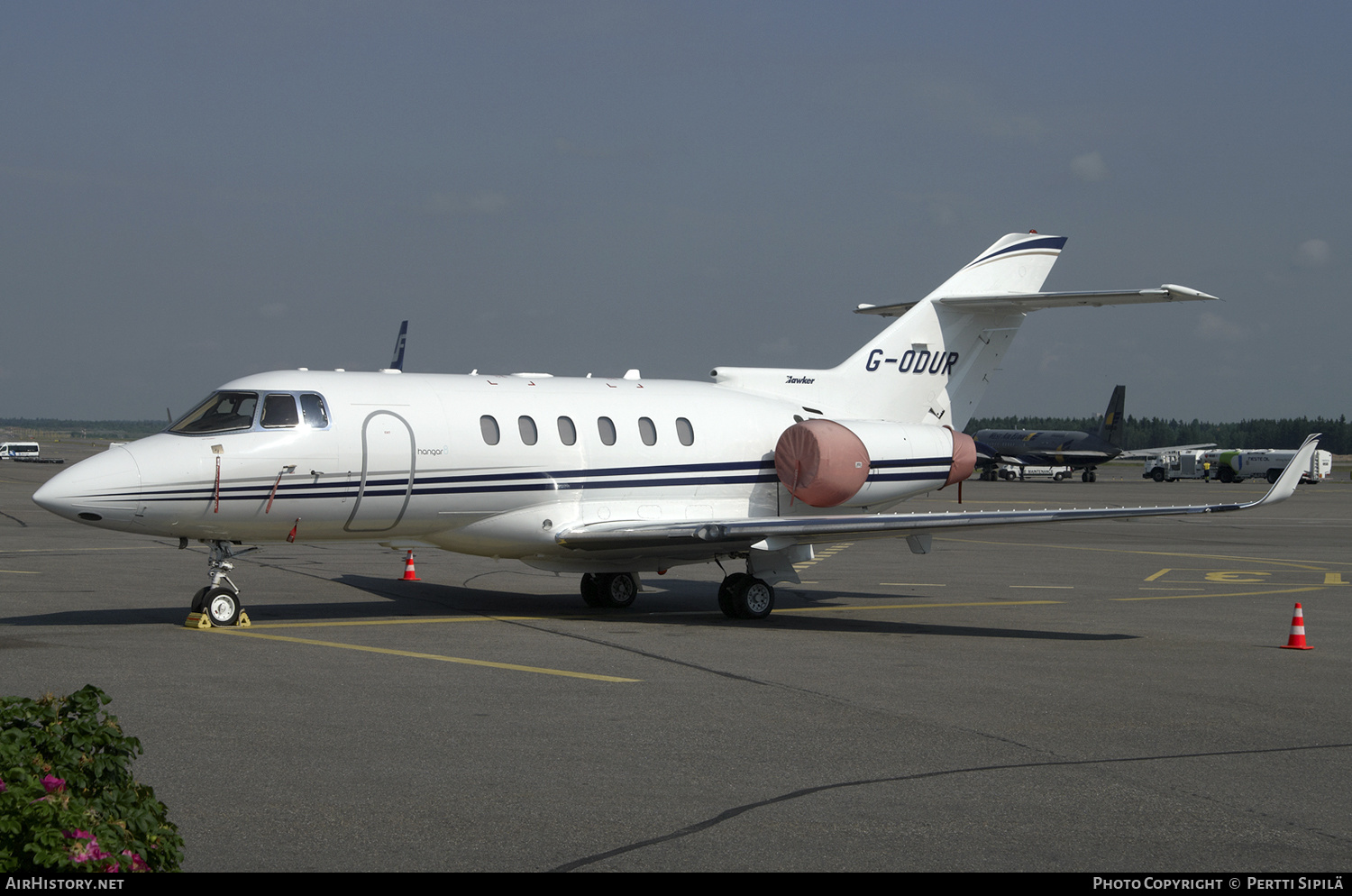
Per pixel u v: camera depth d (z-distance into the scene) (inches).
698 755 319.3
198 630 536.1
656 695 401.1
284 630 542.3
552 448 620.1
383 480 574.6
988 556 1061.8
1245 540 1333.7
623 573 668.1
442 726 349.1
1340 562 1026.1
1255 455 3563.0
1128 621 621.9
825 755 321.4
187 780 286.2
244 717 355.3
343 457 563.8
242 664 443.8
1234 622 621.9
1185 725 367.9
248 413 555.5
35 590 680.4
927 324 749.9
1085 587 800.3
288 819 256.7
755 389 719.7
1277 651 523.2
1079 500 2181.3
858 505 693.3
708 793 283.1
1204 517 1854.1
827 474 666.8
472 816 261.9
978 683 433.1
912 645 529.7
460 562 906.1
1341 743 346.3
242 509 546.0
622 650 499.8
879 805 275.7
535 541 623.2
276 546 1034.7
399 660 462.6
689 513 666.2
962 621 617.9
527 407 621.6
